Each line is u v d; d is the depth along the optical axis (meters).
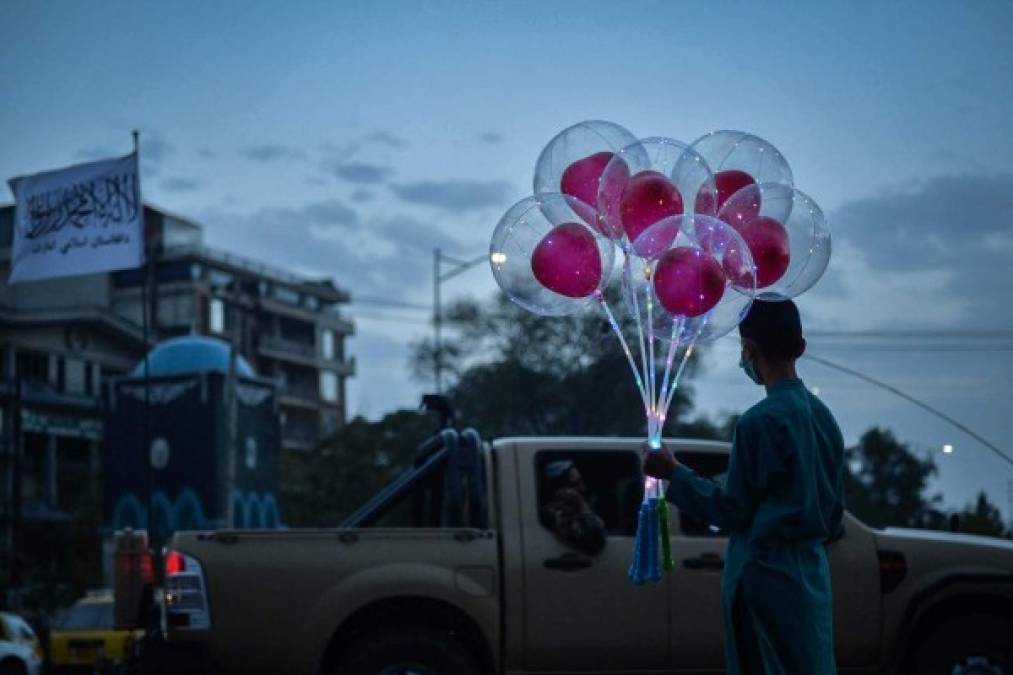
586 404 46.47
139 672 8.91
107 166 21.14
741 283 5.58
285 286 83.75
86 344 67.31
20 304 72.50
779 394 4.64
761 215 5.79
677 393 44.84
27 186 21.48
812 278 5.89
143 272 15.21
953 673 8.59
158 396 42.38
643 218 5.81
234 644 8.04
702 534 8.61
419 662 8.08
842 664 8.59
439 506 9.63
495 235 6.26
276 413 44.94
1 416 61.72
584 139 6.31
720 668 8.46
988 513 27.84
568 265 6.06
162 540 41.56
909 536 8.79
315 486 49.59
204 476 41.72
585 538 8.35
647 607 8.40
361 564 8.21
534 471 8.61
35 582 41.62
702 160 5.93
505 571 8.33
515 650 8.29
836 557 8.61
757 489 4.53
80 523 47.81
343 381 89.56
